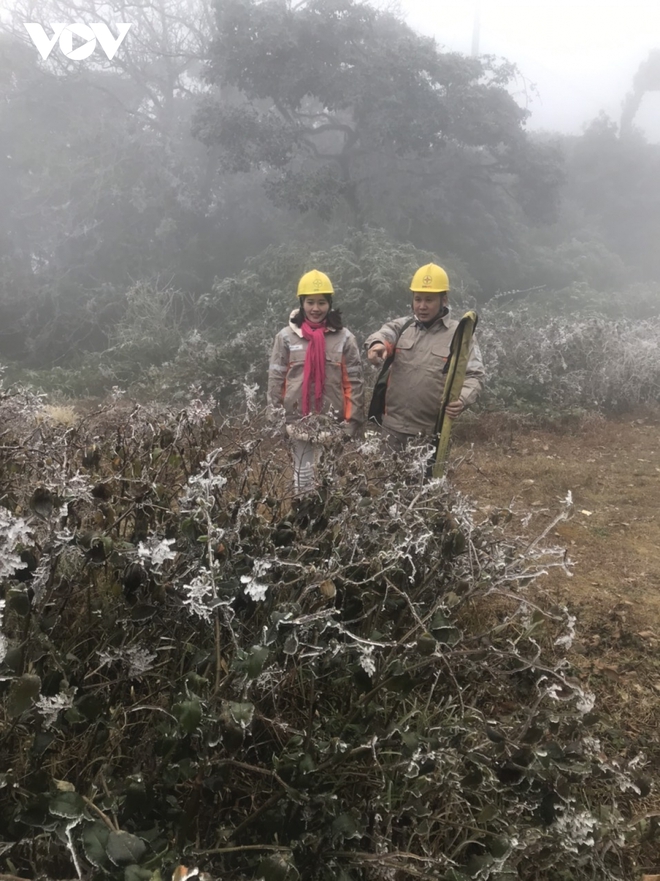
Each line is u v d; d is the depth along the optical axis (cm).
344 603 215
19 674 160
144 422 280
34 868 159
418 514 246
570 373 950
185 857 156
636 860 225
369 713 199
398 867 167
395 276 1241
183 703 155
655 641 345
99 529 209
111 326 1788
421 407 401
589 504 561
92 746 177
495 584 238
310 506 245
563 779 198
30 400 314
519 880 201
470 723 220
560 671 246
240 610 203
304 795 166
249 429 301
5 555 164
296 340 416
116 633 189
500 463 670
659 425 866
